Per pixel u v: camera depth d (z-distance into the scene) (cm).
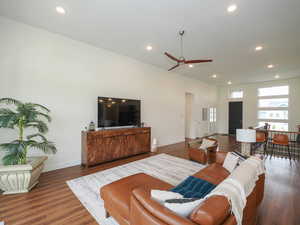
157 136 559
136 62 481
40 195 221
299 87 697
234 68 554
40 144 242
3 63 267
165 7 233
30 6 236
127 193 158
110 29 301
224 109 954
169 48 385
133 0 220
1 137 266
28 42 290
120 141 392
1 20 264
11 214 179
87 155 332
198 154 365
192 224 83
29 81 291
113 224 164
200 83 795
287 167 346
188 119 780
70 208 192
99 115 375
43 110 307
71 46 343
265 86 800
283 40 333
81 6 235
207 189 173
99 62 391
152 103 538
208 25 279
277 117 765
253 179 142
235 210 99
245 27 284
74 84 349
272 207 198
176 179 279
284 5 221
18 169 217
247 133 252
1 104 264
